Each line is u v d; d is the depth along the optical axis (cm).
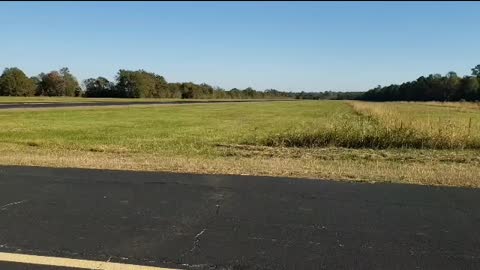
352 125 1788
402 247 497
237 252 481
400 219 598
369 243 509
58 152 1376
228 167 993
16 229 552
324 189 768
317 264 450
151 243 507
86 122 3075
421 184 814
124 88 14538
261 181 831
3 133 2172
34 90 13538
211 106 6969
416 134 1595
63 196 712
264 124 3122
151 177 866
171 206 657
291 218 600
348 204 671
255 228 559
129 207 651
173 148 1592
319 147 1617
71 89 14325
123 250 485
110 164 1023
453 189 773
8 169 949
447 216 613
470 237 531
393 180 850
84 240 515
